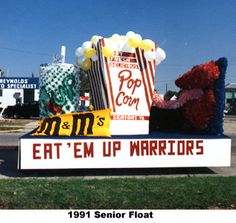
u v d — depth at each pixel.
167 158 8.80
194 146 8.89
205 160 8.91
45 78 10.25
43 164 8.50
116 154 8.65
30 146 8.48
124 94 9.52
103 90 9.45
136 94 9.59
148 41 9.41
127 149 8.69
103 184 7.13
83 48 10.02
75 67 10.37
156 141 8.77
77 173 9.02
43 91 10.30
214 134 9.39
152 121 11.32
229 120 42.78
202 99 9.79
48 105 10.24
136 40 9.34
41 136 8.71
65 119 8.91
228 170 9.48
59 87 10.19
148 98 9.66
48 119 8.91
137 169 9.53
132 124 9.60
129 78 9.54
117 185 7.03
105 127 8.89
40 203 5.93
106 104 9.44
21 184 7.14
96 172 9.16
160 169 9.52
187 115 10.45
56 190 6.60
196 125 10.22
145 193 6.39
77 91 10.45
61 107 10.21
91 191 6.52
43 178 8.29
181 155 8.85
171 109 11.10
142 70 9.59
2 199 6.06
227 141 8.96
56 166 8.52
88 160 8.58
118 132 9.52
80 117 8.94
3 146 13.56
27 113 38.62
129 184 7.12
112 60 9.41
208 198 6.11
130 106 9.56
